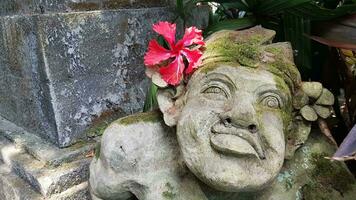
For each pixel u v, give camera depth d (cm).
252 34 68
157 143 71
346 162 82
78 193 87
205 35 88
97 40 95
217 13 126
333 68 91
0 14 108
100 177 72
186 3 101
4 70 113
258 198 65
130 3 105
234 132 57
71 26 90
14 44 100
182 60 64
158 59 64
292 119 66
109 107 101
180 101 65
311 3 73
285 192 66
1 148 106
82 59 94
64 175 87
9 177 97
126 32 101
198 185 66
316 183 67
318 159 70
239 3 92
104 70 98
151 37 107
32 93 99
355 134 48
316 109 67
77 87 94
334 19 74
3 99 121
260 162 57
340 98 111
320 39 70
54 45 88
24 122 110
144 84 108
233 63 62
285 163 68
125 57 102
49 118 94
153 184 68
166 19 110
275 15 88
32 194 87
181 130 60
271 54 64
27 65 96
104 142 72
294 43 84
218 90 61
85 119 97
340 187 67
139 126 72
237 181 56
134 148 70
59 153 92
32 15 87
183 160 65
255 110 58
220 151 57
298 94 65
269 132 58
